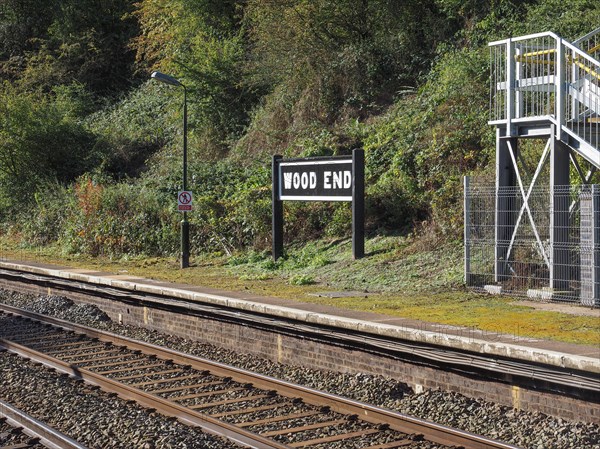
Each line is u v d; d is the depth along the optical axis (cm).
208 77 3047
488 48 2298
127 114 3619
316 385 1029
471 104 2142
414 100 2367
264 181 2400
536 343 908
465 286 1456
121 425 829
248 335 1258
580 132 1338
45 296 1858
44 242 2883
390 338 1016
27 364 1180
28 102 3341
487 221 1561
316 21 2764
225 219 2241
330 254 1889
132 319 1570
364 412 864
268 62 2884
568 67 1388
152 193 2581
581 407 792
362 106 2564
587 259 1253
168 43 3425
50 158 3303
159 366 1162
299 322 1172
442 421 849
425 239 1736
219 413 908
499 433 791
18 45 4447
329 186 1841
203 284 1667
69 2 4188
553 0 2319
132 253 2442
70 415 882
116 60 4122
